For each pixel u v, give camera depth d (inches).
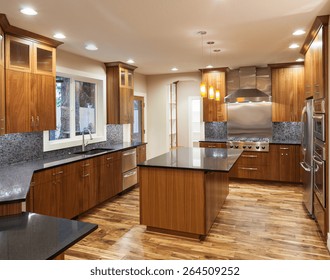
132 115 247.9
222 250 124.1
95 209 181.2
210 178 141.6
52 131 187.2
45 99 154.3
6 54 130.8
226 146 253.3
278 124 258.7
